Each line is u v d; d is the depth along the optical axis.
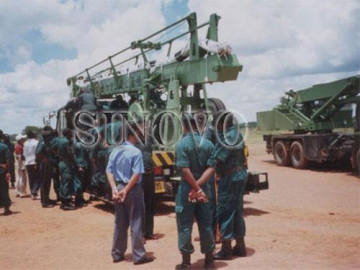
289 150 18.58
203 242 5.13
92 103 10.79
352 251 5.77
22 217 8.83
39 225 8.03
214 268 5.15
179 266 5.17
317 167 18.02
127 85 11.70
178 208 5.11
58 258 5.92
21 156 11.85
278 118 19.50
